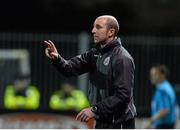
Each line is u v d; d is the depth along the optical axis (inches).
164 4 2233.0
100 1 2233.0
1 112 1378.0
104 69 524.1
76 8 2246.6
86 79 1393.9
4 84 1384.1
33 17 2262.6
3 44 1386.6
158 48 1427.2
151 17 2234.3
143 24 2234.3
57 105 1387.8
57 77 1400.1
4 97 1381.6
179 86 1443.2
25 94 1385.3
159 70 914.1
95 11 2240.4
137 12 2234.3
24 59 1387.8
